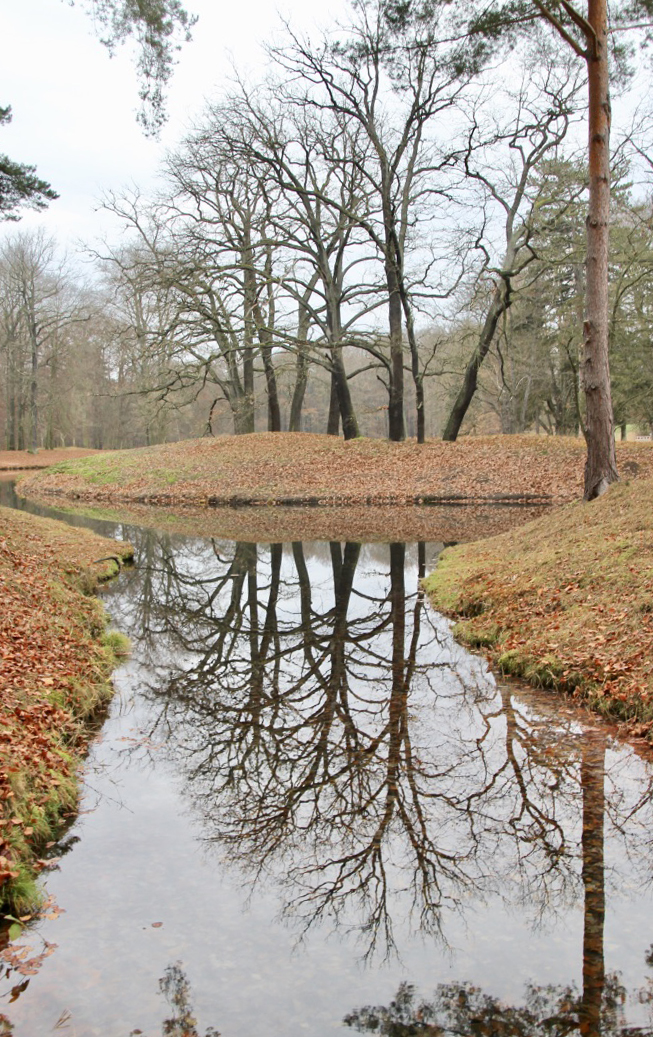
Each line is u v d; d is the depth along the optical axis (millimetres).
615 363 37438
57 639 9398
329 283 33594
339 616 12641
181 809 6043
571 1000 3818
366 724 7777
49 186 19078
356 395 76062
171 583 15641
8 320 64188
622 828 5496
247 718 8070
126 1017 3732
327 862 5258
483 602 11523
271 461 33688
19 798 5488
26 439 66312
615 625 8719
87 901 4770
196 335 32406
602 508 12844
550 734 7223
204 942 4355
